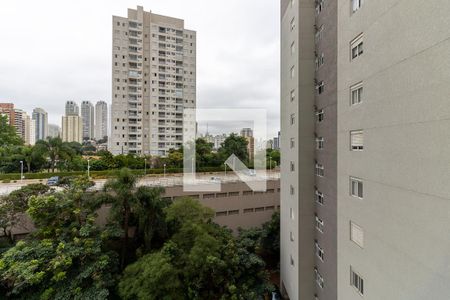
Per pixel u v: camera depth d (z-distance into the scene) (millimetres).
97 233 12719
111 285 11430
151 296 10352
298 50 11094
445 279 4039
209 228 14906
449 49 3949
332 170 8953
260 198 22734
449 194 3967
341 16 7848
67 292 10391
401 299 5090
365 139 6484
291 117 12422
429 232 4367
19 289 10461
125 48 43969
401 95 5070
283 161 14117
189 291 11625
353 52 7262
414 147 4711
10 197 12492
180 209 14594
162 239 15781
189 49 50188
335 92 8641
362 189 6770
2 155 29781
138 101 45281
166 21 48594
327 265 9508
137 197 13734
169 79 47938
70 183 14055
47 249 10688
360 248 6793
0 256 11562
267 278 14039
